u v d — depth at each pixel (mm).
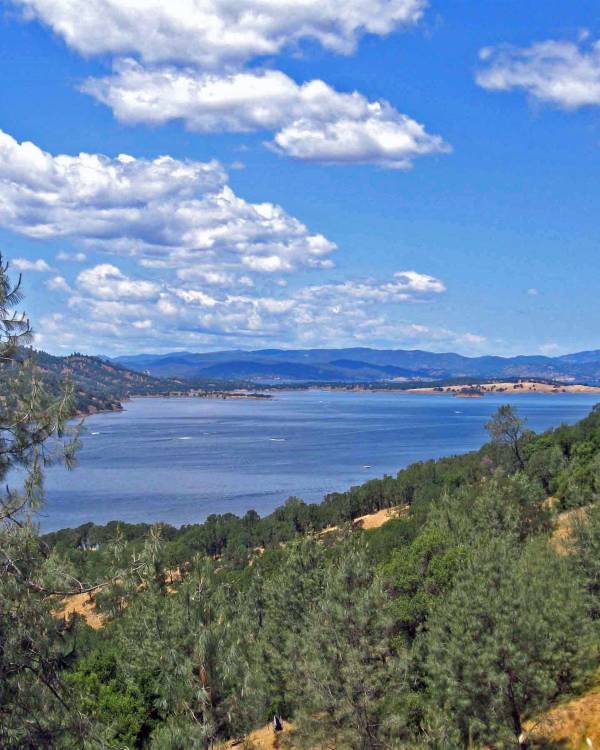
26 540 14297
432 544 41094
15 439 14383
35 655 13938
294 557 42375
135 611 26594
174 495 178625
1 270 14914
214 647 25844
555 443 106250
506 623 24844
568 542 37812
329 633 27688
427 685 28844
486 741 25625
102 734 15023
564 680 27266
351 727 26547
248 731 26984
